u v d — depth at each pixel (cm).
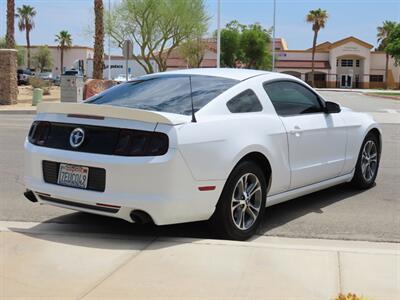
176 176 493
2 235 546
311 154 655
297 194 648
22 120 1944
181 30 3906
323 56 8788
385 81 8581
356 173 778
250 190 565
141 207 493
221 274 446
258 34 7244
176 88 589
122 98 590
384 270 455
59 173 539
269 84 629
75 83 2414
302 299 401
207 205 521
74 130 533
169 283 429
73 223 618
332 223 634
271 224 627
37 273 450
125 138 504
